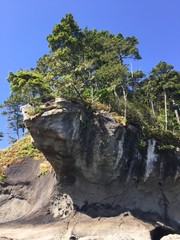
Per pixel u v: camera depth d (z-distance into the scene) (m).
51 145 32.59
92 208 33.56
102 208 33.56
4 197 42.16
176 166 36.44
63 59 47.19
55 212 34.62
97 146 33.66
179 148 37.41
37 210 36.50
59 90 36.84
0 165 45.91
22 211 39.41
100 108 35.72
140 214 33.81
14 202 41.09
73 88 37.22
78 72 43.72
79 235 30.55
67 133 32.28
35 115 31.98
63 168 34.25
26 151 46.84
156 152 36.16
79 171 34.09
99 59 49.19
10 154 47.69
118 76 43.69
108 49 52.69
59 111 32.12
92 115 34.50
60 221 33.12
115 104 39.12
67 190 34.84
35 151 46.28
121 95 46.53
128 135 35.22
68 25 54.41
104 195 34.12
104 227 31.42
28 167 44.34
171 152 36.75
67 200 34.41
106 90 39.34
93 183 34.28
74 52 52.22
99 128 34.12
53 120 31.98
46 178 39.59
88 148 33.50
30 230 33.06
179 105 49.72
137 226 31.52
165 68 50.53
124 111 37.69
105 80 44.44
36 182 41.09
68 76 38.09
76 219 32.53
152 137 36.81
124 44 52.25
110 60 49.53
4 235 32.53
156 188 35.69
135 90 49.94
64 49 48.31
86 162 33.59
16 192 41.91
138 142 35.66
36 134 32.44
